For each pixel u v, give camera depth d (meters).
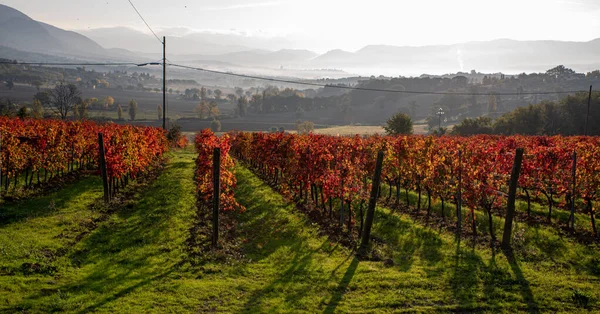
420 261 13.56
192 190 23.42
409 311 10.03
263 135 33.16
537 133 75.25
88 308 9.48
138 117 158.50
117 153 20.94
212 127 140.00
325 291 11.07
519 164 14.28
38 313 9.12
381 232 16.86
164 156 42.81
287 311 9.86
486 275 12.24
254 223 17.75
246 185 26.34
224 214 18.95
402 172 20.98
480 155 17.22
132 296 10.25
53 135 22.70
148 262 12.59
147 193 22.83
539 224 17.34
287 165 24.02
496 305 10.40
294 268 12.61
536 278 12.04
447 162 18.08
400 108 174.25
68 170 25.62
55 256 12.41
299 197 23.22
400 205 21.75
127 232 15.42
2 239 13.11
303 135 27.31
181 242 14.52
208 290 10.84
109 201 19.66
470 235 16.39
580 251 14.12
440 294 10.98
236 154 47.06
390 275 12.11
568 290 11.26
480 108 166.38
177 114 188.00
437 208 20.62
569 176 16.70
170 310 9.68
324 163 19.36
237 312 9.74
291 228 17.00
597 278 12.16
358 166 18.72
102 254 13.07
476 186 16.11
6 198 18.55
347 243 15.39
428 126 138.50
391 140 26.67
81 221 16.12
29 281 10.59
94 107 181.88
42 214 16.70
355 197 17.45
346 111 173.50
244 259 13.31
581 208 19.78
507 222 14.55
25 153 20.56
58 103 95.00
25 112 50.41
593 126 74.44
